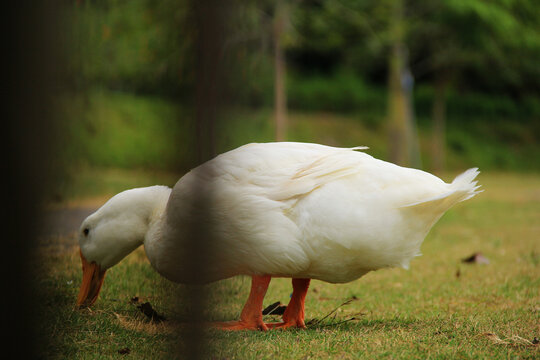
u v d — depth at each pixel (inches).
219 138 248.4
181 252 186.7
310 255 184.2
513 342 173.5
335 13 697.6
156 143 534.9
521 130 1258.6
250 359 153.7
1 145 155.7
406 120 805.9
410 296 253.0
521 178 1024.9
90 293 208.2
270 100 808.9
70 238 298.7
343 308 234.4
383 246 184.5
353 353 159.9
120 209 203.9
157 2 395.5
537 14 711.1
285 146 199.6
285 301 240.2
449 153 1167.0
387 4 698.2
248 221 181.9
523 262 325.1
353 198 182.4
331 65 1267.2
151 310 193.3
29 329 154.9
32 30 155.8
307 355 158.2
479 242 401.4
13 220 155.1
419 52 957.8
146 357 157.9
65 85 368.8
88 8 347.6
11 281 153.7
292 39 664.4
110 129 571.8
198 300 158.4
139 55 406.0
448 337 178.9
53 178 311.4
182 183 185.6
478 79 1164.5
